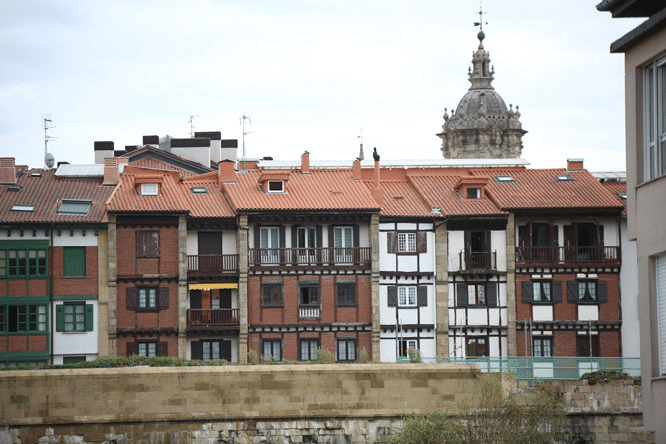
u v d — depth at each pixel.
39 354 71.94
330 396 57.12
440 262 76.81
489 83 165.62
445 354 76.06
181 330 73.50
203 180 80.31
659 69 29.31
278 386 56.94
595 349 77.50
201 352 74.00
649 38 29.33
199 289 74.50
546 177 82.81
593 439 59.25
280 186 78.00
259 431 56.72
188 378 56.66
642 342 30.08
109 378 56.34
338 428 57.09
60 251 72.88
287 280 75.25
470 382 57.69
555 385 59.44
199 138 107.81
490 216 77.19
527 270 77.44
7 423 55.97
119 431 56.22
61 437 56.03
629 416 59.50
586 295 77.75
